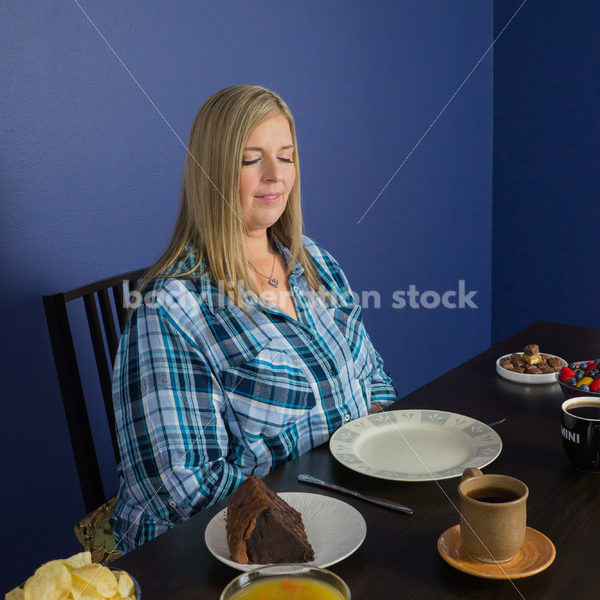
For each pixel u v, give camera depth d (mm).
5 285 1451
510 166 2867
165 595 682
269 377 1111
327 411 1179
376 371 1399
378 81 2326
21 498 1529
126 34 1602
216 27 1797
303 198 2129
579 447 877
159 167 1712
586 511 797
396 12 2350
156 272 1146
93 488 1265
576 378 1050
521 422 1058
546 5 2629
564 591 659
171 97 1715
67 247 1546
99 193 1594
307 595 573
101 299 1370
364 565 715
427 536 765
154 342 1061
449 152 2689
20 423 1508
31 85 1447
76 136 1534
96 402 1631
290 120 1214
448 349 2885
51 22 1465
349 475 922
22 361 1495
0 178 1416
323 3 2088
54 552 1604
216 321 1113
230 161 1127
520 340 1441
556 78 2666
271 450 1117
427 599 658
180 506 1001
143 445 1028
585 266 2746
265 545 706
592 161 2639
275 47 1963
